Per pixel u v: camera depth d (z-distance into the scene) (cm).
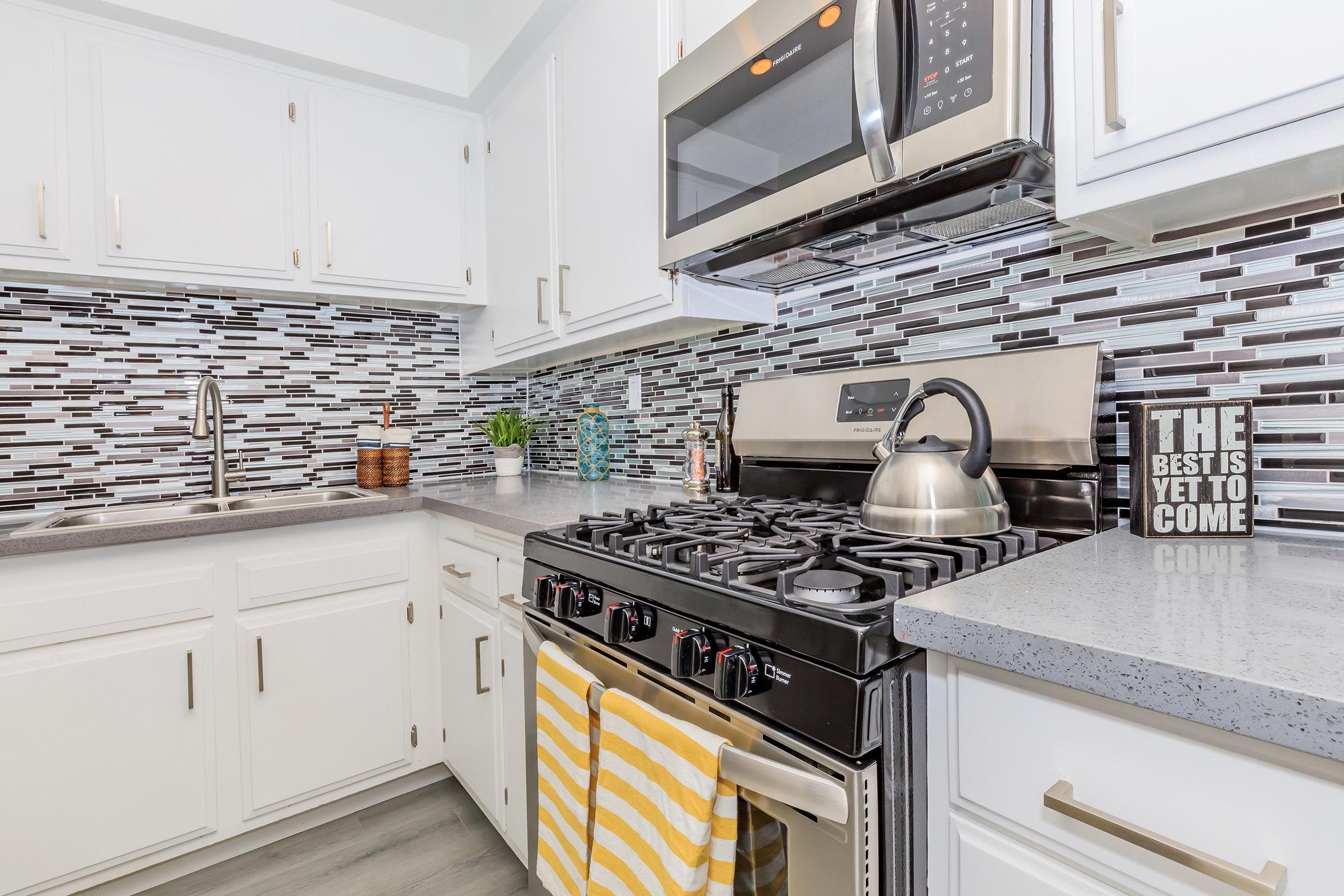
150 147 170
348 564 169
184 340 196
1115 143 71
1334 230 77
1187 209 81
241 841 159
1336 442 78
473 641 158
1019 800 54
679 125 125
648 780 78
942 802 62
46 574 131
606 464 210
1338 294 77
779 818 68
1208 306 88
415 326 238
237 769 154
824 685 62
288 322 213
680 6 132
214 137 178
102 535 134
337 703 168
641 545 95
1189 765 45
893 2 86
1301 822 40
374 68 195
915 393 93
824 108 98
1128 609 55
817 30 98
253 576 155
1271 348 83
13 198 154
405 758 179
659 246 133
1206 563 70
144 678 142
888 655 61
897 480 90
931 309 123
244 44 178
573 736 94
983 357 105
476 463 252
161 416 192
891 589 68
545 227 181
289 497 201
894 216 101
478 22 199
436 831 165
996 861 56
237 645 154
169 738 145
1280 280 81
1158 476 84
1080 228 83
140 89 168
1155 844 45
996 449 101
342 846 160
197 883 147
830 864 62
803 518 111
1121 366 97
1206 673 41
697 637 75
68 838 134
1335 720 36
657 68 136
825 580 69
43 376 177
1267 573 65
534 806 124
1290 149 59
